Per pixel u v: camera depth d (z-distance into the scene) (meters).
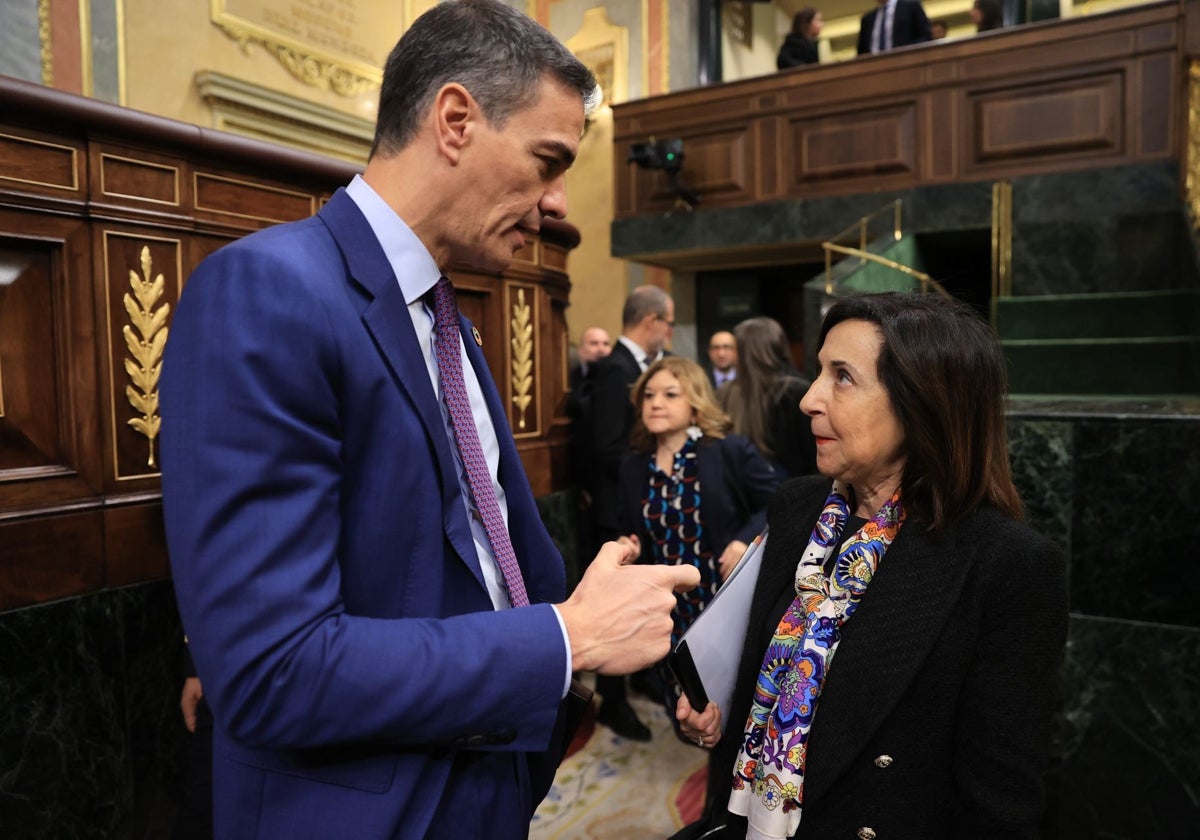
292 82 4.33
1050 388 4.55
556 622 0.75
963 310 1.01
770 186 6.62
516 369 2.51
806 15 6.91
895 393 0.96
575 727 1.01
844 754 0.93
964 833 0.93
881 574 0.98
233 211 1.64
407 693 0.66
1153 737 1.90
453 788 0.79
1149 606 1.89
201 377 0.66
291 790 0.74
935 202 5.98
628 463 2.40
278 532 0.65
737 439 2.27
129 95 3.59
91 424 1.40
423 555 0.78
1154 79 5.32
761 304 7.88
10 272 1.29
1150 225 5.34
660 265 7.58
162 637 1.50
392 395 0.76
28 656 1.28
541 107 0.81
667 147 6.44
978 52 5.85
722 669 1.11
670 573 0.81
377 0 4.86
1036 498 2.01
